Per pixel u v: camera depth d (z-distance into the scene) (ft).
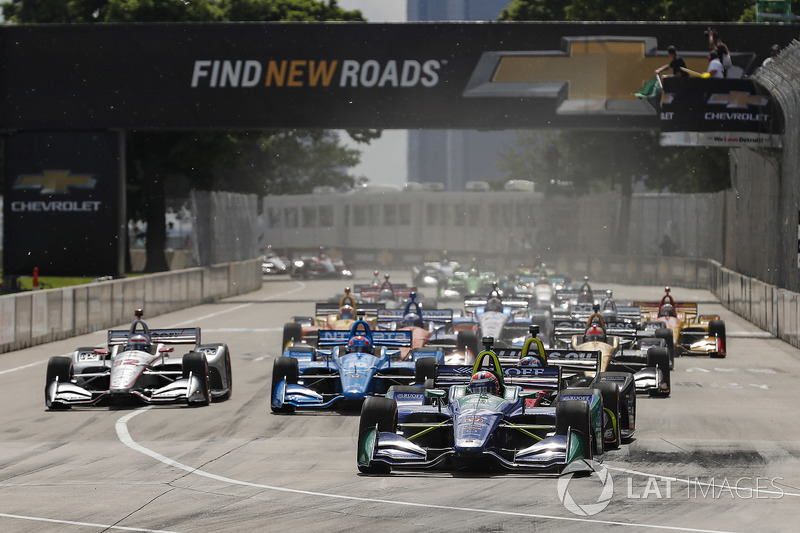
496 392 158.71
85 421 200.13
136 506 129.08
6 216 518.37
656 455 162.09
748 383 256.93
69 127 506.89
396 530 116.06
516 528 116.57
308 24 485.15
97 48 501.56
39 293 359.05
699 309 529.86
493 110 479.82
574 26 474.49
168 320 464.65
